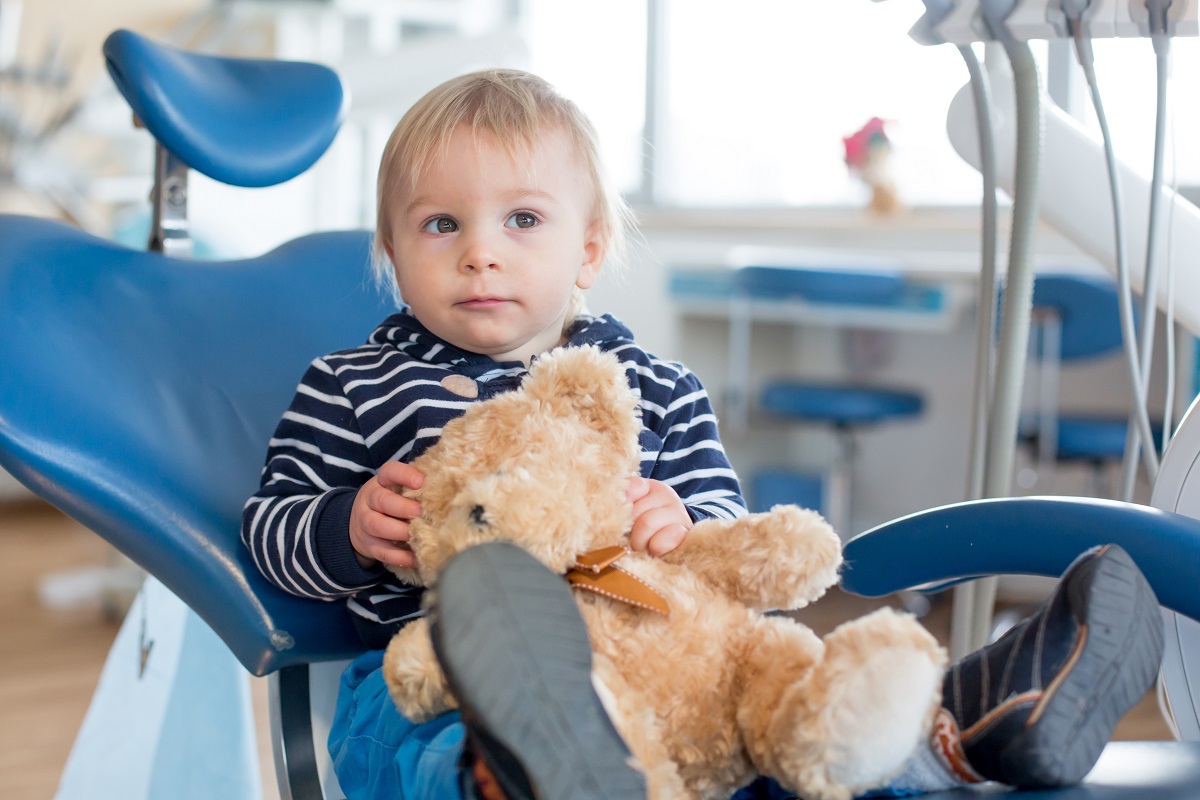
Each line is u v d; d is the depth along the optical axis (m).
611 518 0.73
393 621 0.96
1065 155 1.19
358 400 0.98
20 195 3.87
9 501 4.11
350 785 0.85
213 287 1.17
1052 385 2.80
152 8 4.21
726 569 0.72
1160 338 3.01
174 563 0.94
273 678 1.03
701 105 4.23
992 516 0.85
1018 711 0.67
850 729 0.60
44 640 2.59
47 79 3.62
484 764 0.59
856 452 3.73
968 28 1.03
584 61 4.42
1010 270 1.07
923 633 0.63
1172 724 1.02
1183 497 0.97
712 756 0.68
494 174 0.91
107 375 1.02
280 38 4.03
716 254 3.79
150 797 1.25
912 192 3.71
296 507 0.93
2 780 1.83
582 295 1.09
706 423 1.03
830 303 3.34
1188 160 2.86
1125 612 0.68
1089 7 0.98
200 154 1.19
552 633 0.58
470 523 0.67
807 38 3.94
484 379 0.97
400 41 4.25
